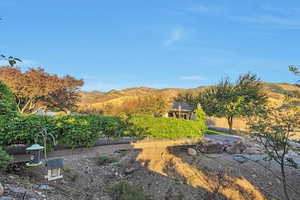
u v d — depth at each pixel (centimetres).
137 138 967
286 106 579
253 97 2125
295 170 1032
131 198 756
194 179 984
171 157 1157
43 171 723
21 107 1930
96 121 750
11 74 1741
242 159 1173
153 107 2200
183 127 1188
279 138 590
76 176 819
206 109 2408
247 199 884
